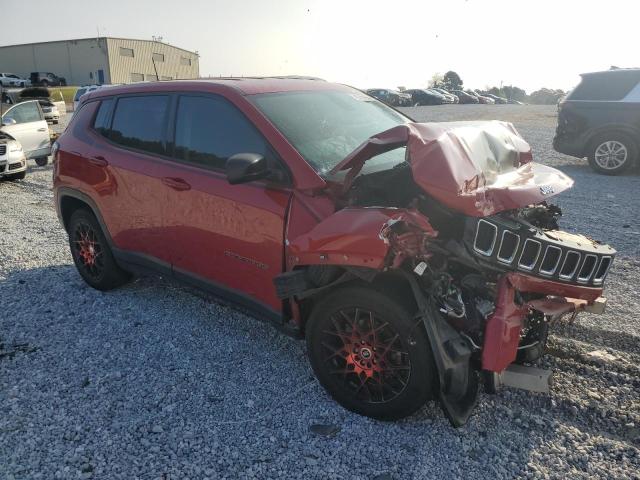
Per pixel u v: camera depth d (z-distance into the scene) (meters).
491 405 3.28
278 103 3.79
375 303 2.96
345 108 4.14
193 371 3.72
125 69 69.31
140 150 4.38
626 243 6.22
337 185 3.26
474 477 2.72
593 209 7.84
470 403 3.03
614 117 10.70
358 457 2.87
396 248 2.75
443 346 2.82
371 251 2.77
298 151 3.42
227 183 3.66
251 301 3.69
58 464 2.83
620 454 2.85
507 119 25.03
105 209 4.64
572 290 3.11
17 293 5.10
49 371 3.73
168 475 2.75
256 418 3.20
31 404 3.35
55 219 7.98
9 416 3.23
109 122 4.73
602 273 3.23
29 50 72.06
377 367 3.08
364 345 3.10
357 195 3.20
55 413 3.26
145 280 5.38
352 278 3.08
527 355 3.38
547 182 3.34
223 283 3.85
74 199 5.06
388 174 3.32
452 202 2.75
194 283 4.09
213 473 2.77
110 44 66.62
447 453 2.89
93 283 5.12
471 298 3.01
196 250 3.94
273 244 3.39
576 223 7.06
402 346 2.95
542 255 2.97
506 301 2.88
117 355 3.95
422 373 2.89
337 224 2.92
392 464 2.82
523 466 2.79
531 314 3.40
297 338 3.50
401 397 3.00
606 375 3.54
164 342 4.13
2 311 4.70
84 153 4.79
